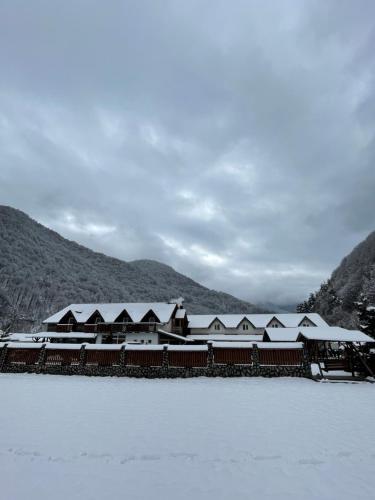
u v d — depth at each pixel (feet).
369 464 26.96
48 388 63.77
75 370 85.40
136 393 59.11
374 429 36.73
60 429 36.06
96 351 86.43
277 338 113.39
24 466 26.27
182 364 82.58
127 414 43.21
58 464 26.66
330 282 463.01
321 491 22.25
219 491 22.13
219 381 74.64
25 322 344.49
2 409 45.39
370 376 81.56
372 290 269.85
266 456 28.32
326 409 46.55
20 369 88.12
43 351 88.69
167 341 179.32
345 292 354.74
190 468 25.91
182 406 48.26
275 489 22.47
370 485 23.24
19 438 32.91
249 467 26.17
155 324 161.89
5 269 414.62
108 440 32.48
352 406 48.67
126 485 22.97
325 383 71.77
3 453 28.99
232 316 215.92
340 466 26.50
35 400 51.83
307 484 23.30
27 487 22.68
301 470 25.68
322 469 25.90
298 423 39.06
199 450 29.78
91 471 25.31
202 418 41.27
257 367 81.05
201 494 21.70
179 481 23.62
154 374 81.92
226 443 31.73
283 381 74.33
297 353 81.20
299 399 53.72
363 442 32.27
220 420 40.32
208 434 34.55
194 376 81.20
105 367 84.38
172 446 30.81
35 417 41.22
